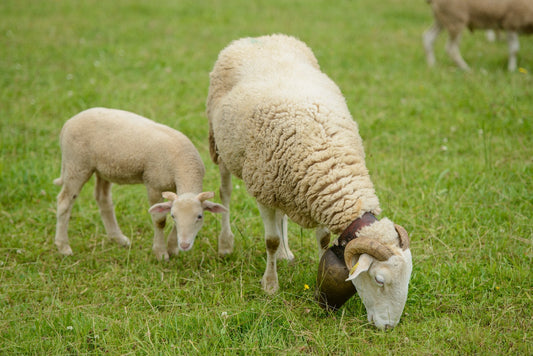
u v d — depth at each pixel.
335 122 4.22
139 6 15.52
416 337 3.93
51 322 4.09
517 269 4.64
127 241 5.57
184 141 5.15
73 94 8.86
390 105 8.66
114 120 5.19
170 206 4.83
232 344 3.90
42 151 7.11
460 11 10.28
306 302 4.39
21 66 10.19
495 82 9.34
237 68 5.07
